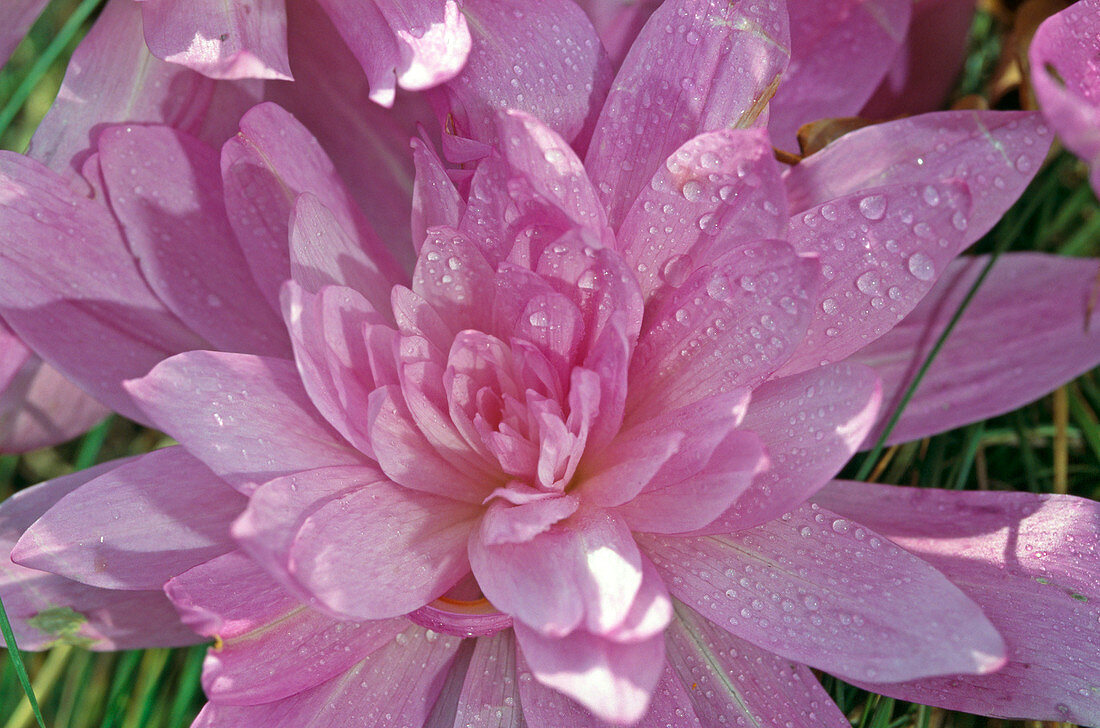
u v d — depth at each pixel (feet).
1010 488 1.33
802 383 1.12
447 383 1.15
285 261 1.22
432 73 1.16
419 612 1.13
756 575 1.14
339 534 1.12
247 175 1.20
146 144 1.23
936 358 1.25
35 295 1.22
